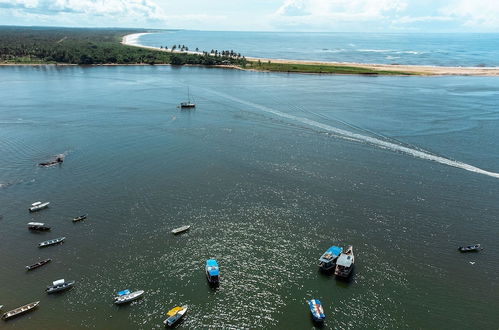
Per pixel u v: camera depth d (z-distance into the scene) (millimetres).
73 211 102125
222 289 76688
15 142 151750
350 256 82312
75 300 73812
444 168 129125
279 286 77562
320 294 75688
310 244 89625
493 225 96812
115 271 81000
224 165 130875
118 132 164875
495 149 145875
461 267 82562
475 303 73500
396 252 86938
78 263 83250
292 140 155750
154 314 70938
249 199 108500
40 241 90188
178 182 118250
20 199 108250
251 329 68125
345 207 104500
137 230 94375
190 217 99812
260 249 88000
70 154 140125
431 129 168875
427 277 79750
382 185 116625
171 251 87188
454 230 94812
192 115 191500
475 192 112938
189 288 76875
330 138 157875
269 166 130125
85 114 191500
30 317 69625
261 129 169875
